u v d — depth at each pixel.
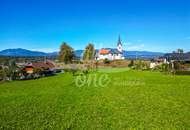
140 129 16.48
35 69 77.44
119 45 187.12
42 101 28.48
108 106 24.78
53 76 75.94
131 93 34.25
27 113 21.94
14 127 17.44
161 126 17.17
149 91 36.03
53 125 17.75
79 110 22.92
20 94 35.31
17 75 64.44
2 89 42.62
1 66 72.69
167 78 59.84
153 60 124.06
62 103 26.92
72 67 113.25
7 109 23.97
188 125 17.38
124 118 19.56
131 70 99.38
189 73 71.88
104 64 134.88
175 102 26.50
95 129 16.62
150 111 22.09
